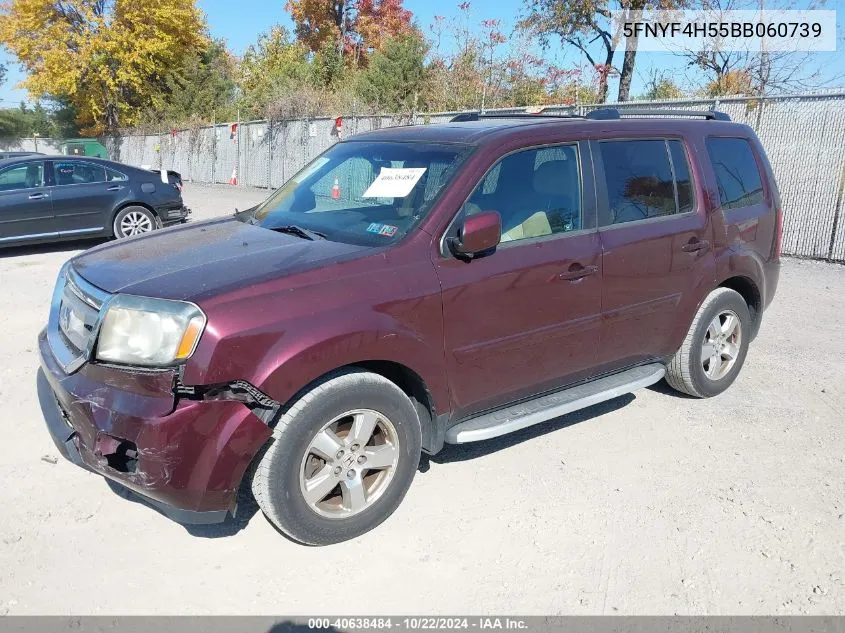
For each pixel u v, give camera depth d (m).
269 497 3.29
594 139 4.48
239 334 3.10
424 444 3.92
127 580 3.25
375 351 3.43
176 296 3.16
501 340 3.95
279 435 3.25
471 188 3.88
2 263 10.58
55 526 3.62
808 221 10.66
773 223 5.62
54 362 3.57
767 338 6.93
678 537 3.65
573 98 18.80
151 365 3.10
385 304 3.47
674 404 5.34
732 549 3.56
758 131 10.87
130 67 35.38
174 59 36.75
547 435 4.79
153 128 33.53
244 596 3.16
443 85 20.52
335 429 3.50
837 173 10.24
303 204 4.42
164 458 3.06
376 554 3.48
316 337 3.24
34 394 5.26
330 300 3.34
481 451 4.54
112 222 12.01
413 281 3.58
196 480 3.11
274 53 37.94
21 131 54.16
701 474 4.29
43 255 11.34
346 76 28.94
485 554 3.49
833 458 4.52
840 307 8.05
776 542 3.62
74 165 11.69
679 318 4.95
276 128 22.83
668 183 4.86
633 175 4.66
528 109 12.79
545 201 4.20
